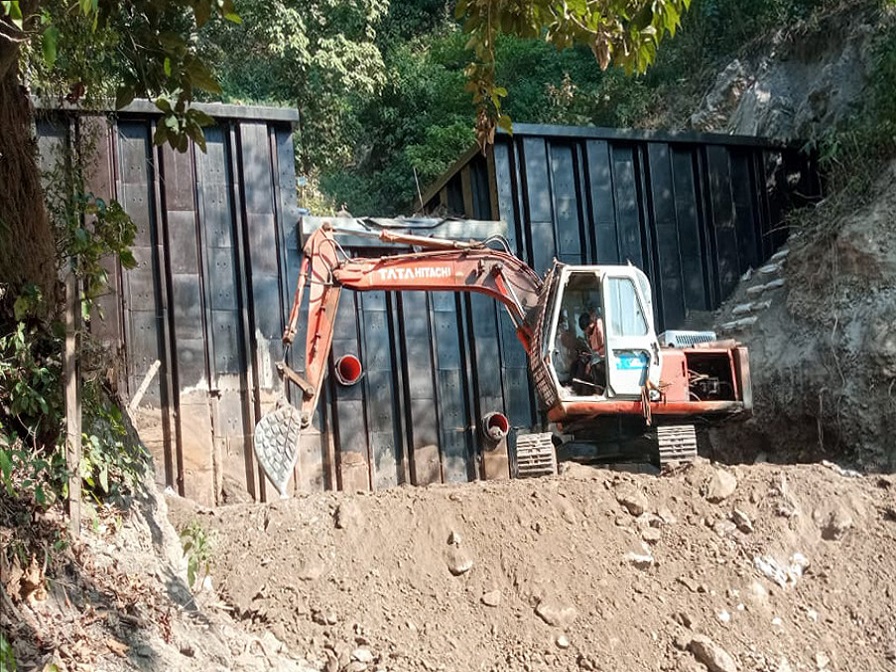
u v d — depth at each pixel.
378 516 10.92
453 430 19.16
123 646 7.16
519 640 9.90
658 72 31.20
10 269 7.94
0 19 6.85
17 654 6.44
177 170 17.89
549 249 20.34
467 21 9.16
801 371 19.45
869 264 19.33
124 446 9.37
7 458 6.16
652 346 14.31
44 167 12.84
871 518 12.27
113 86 11.18
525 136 20.48
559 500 11.53
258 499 17.41
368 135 36.56
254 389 17.69
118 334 16.91
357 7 31.16
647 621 10.39
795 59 26.05
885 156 21.11
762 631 10.64
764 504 12.18
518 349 19.72
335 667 9.13
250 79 29.73
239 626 9.16
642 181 21.38
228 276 18.00
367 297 19.02
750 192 22.45
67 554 7.50
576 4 8.75
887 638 10.93
